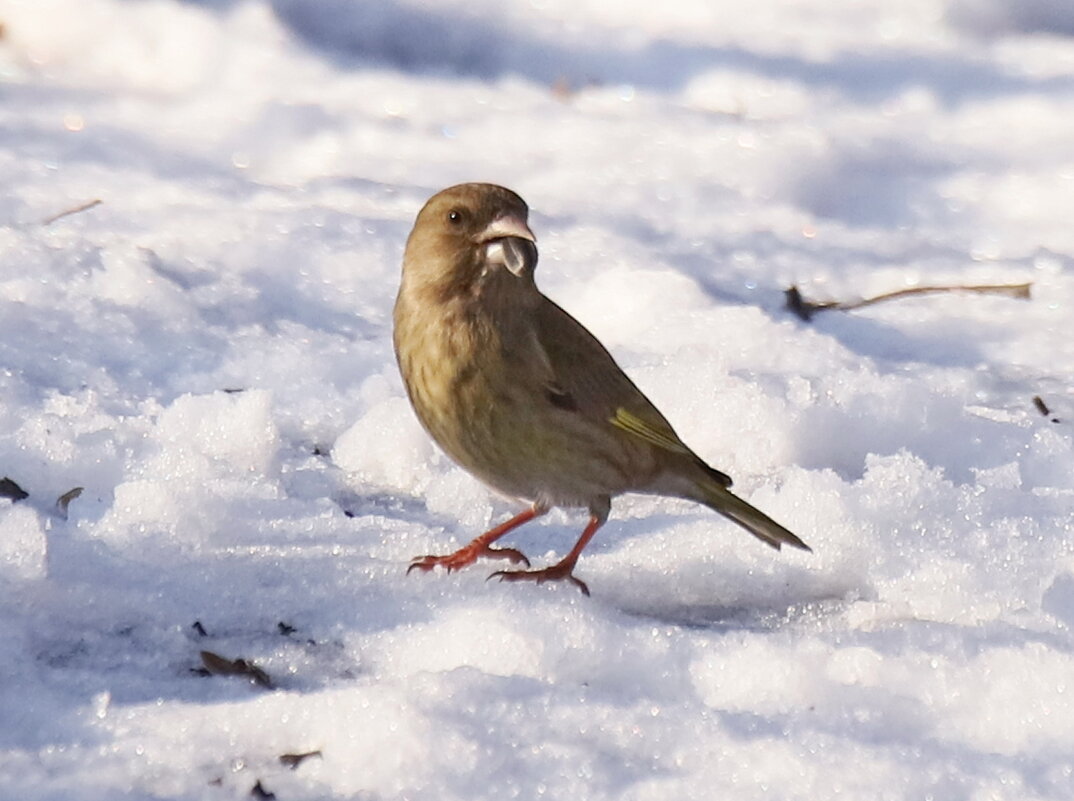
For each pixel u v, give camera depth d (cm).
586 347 916
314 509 973
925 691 762
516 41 2186
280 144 1769
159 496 916
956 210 1734
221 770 655
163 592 828
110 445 995
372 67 2098
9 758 648
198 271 1340
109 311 1232
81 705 695
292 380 1177
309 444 1102
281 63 2038
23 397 1069
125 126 1761
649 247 1502
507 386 887
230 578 852
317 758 665
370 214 1541
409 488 1058
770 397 1122
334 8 2200
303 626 806
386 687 707
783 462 1107
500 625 786
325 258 1402
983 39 2373
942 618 877
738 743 692
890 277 1514
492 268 873
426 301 888
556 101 1981
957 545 931
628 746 691
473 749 668
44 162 1599
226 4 2166
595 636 789
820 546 934
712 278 1461
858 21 2402
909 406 1131
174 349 1195
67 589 808
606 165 1745
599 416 907
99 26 2041
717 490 927
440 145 1795
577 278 1406
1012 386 1270
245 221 1457
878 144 1873
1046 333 1391
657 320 1324
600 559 939
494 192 885
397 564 895
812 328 1353
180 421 1044
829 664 775
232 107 1847
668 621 866
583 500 926
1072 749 719
